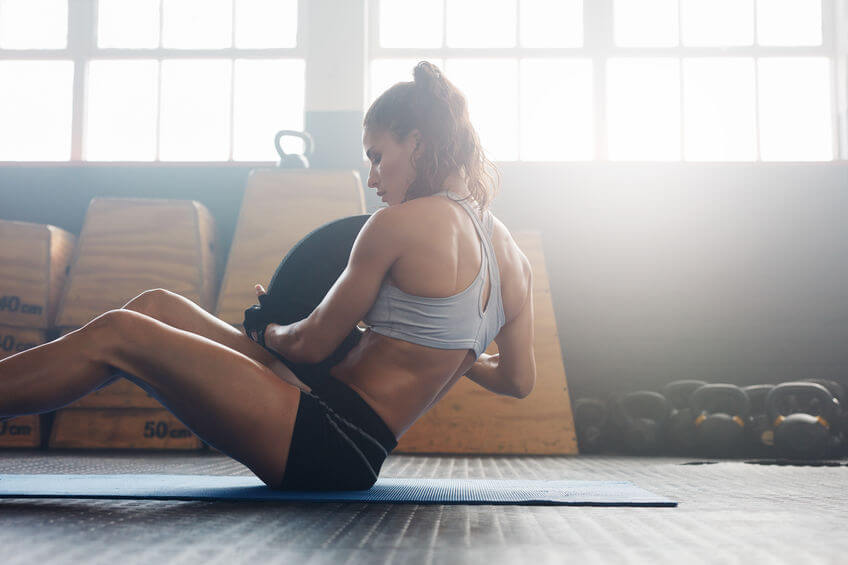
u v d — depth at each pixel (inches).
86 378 60.1
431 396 67.9
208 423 63.0
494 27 237.8
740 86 234.8
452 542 45.3
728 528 52.7
